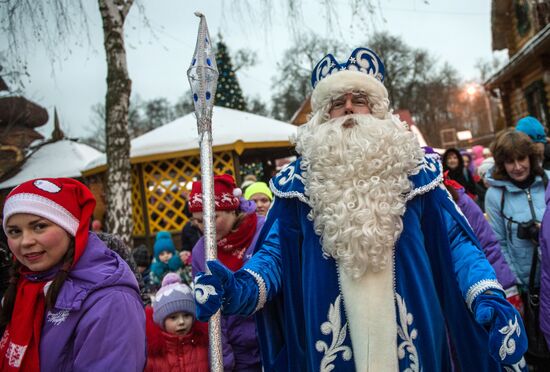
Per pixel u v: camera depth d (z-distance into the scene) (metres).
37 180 1.50
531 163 2.74
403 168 1.49
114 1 5.62
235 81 13.66
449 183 2.66
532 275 2.64
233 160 7.52
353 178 1.45
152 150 7.52
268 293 1.49
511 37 13.43
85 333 1.37
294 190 1.58
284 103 30.16
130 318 1.43
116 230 5.54
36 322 1.41
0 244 1.90
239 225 2.31
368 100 1.63
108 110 5.64
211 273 1.26
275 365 1.60
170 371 2.04
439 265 1.51
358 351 1.38
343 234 1.39
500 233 2.88
